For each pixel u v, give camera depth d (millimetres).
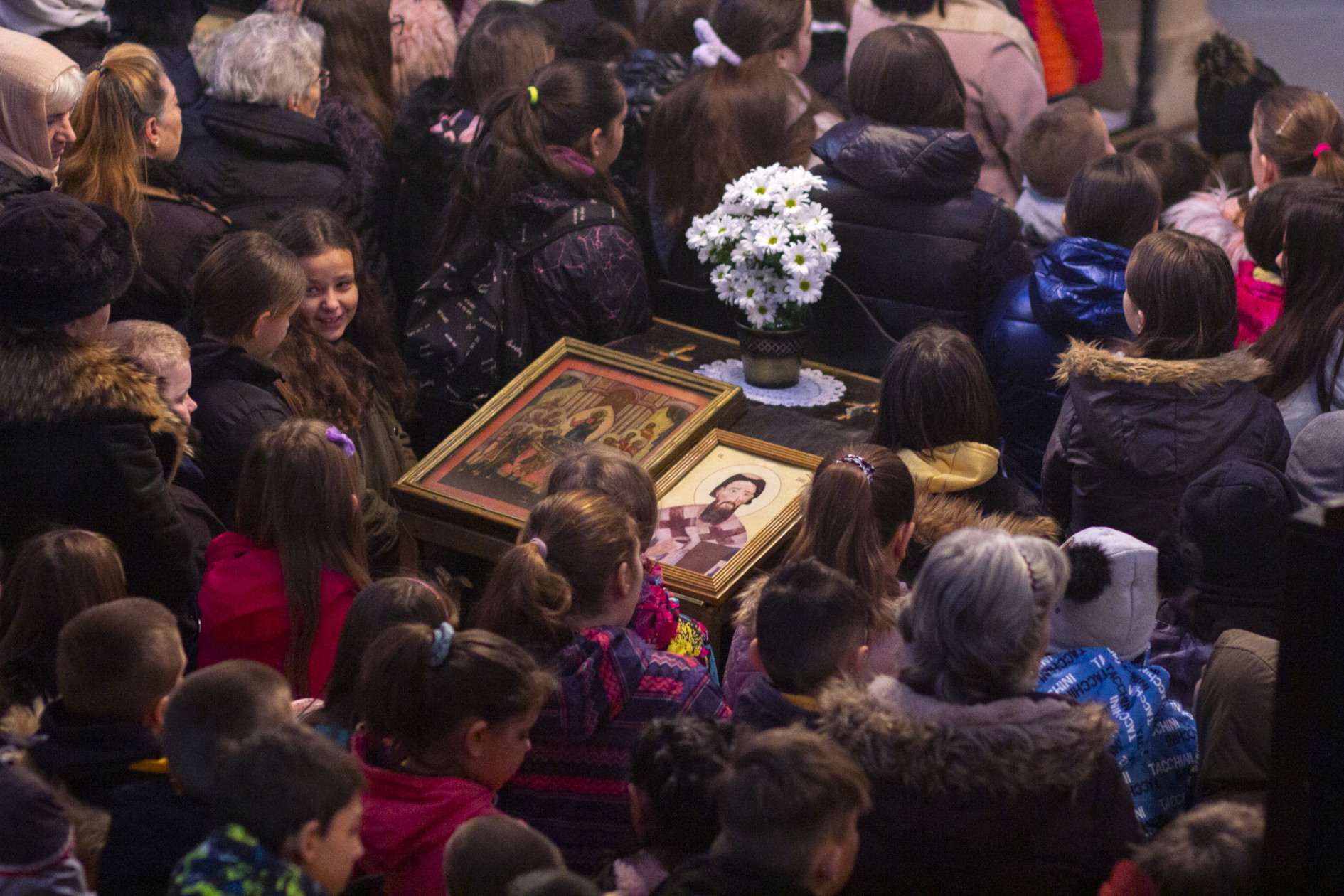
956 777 3715
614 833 4758
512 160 7840
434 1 10523
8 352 5316
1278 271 7227
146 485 5508
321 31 8602
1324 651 3170
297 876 3273
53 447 5344
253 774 3320
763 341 7707
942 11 10406
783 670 4281
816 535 5262
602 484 5477
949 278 7797
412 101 9094
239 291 6344
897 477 5352
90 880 3951
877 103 7824
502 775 4234
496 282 8008
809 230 7469
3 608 4973
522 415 7484
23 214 5332
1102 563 5047
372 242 8586
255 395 6414
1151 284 6203
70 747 4086
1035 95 10359
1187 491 5629
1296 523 3160
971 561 3854
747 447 7203
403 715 4098
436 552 7535
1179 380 6066
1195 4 11289
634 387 7598
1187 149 9820
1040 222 8789
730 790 3393
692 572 6375
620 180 9094
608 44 10398
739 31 8531
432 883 4008
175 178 7566
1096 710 3832
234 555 5496
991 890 3799
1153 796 5039
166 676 4207
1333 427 6137
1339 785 3230
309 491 5355
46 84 6680
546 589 4668
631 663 4688
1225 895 3459
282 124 8203
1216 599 5617
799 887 3318
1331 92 11102
